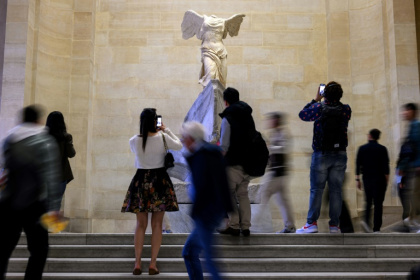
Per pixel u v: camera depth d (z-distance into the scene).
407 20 11.53
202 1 13.57
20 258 6.54
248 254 6.68
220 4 13.57
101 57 13.32
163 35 13.46
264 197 7.21
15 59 11.31
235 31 11.02
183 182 9.99
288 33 13.48
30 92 11.64
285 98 13.20
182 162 9.52
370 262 6.48
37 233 5.02
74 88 12.55
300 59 13.38
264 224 8.94
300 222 12.45
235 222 6.86
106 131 13.01
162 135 6.43
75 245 6.90
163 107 13.16
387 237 7.11
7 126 11.01
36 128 5.04
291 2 13.61
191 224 9.27
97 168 12.84
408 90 11.24
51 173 4.89
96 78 13.23
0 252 4.75
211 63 10.35
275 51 13.40
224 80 10.52
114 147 12.93
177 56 13.38
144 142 6.33
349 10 12.68
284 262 6.45
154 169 6.34
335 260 6.48
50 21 12.44
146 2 13.58
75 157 12.27
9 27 11.43
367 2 12.46
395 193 10.69
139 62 13.34
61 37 12.62
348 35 12.66
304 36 13.47
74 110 12.46
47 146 4.93
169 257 6.70
